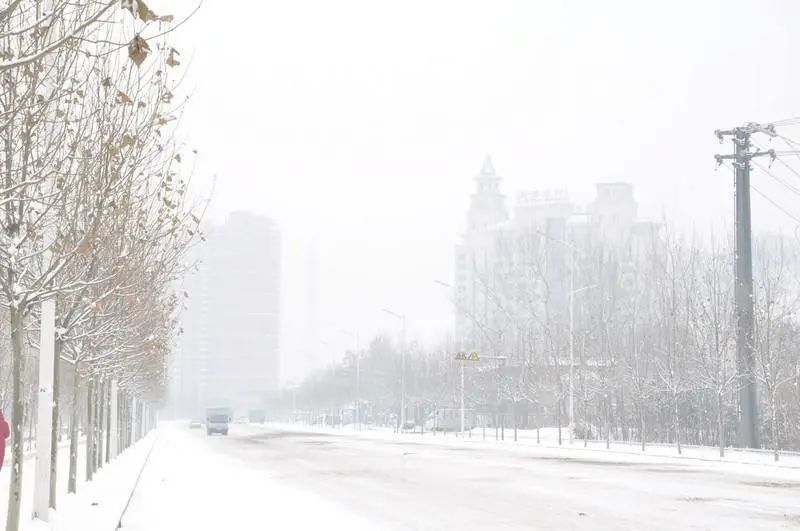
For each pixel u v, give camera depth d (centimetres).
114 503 2441
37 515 2038
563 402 8881
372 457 5178
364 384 16375
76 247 1662
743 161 5478
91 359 3259
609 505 2497
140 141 1861
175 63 1195
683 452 5447
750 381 5259
